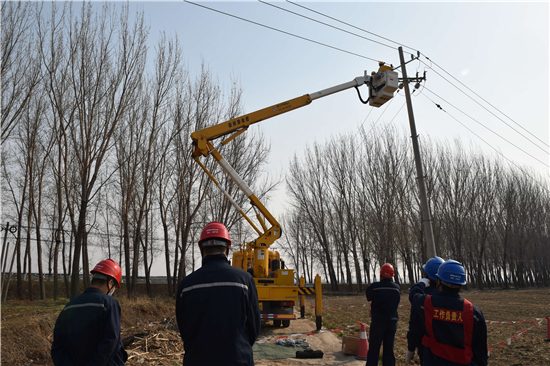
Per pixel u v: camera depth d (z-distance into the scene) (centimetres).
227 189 3070
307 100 1377
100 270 368
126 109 2139
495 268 6162
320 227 4766
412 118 1485
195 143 1291
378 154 4344
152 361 800
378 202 4272
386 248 4116
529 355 804
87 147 2000
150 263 3634
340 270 5822
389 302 657
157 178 2925
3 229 1841
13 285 3008
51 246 3488
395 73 1394
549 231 5644
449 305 342
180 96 2756
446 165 4791
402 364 752
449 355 333
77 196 2928
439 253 4466
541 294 3372
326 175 4753
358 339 862
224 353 276
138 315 1507
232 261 1511
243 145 3066
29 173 2858
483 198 4925
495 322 1382
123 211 2778
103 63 2041
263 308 1205
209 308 286
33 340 884
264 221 1382
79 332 328
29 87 1986
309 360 810
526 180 5731
